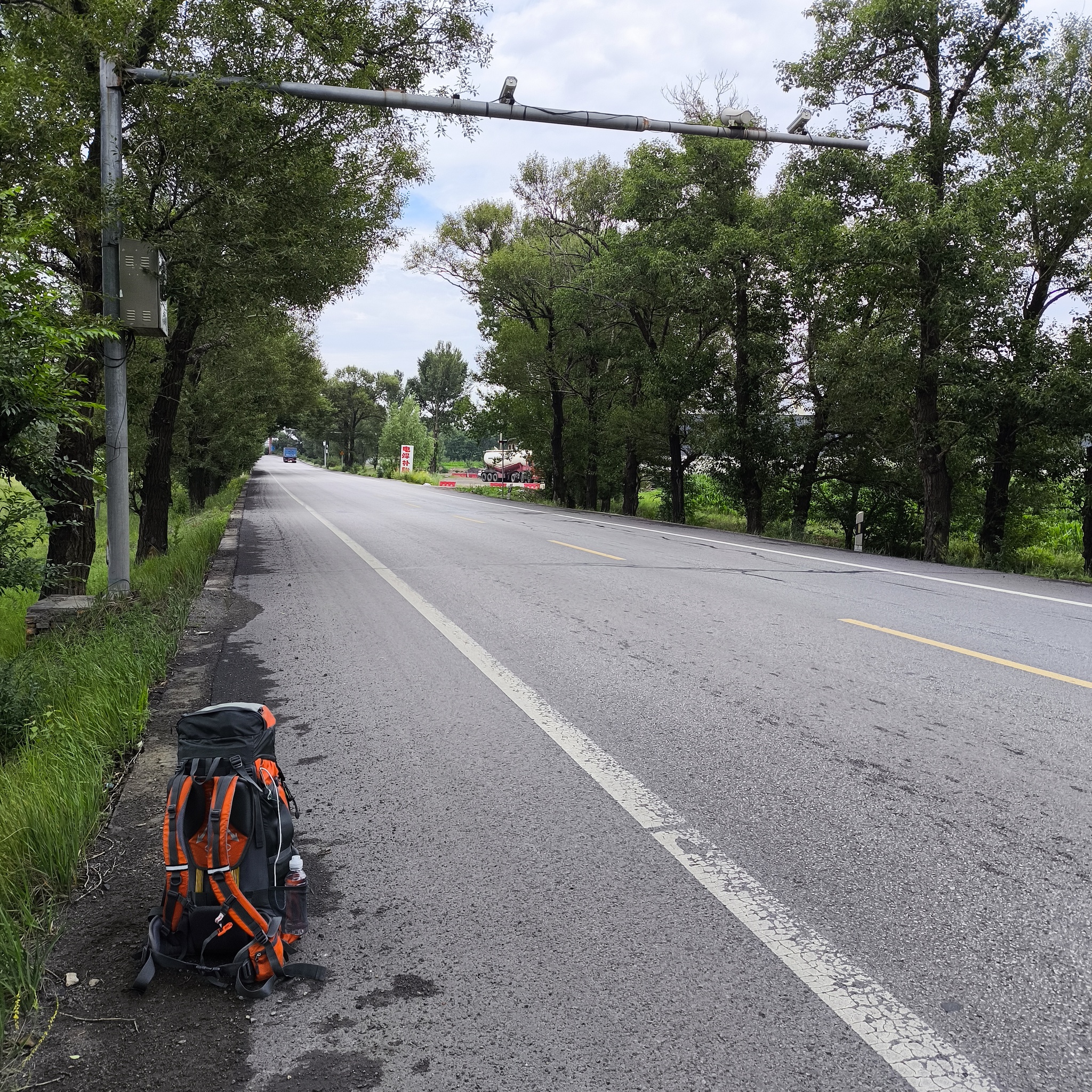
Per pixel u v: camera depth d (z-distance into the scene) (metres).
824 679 6.50
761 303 24.23
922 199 17.03
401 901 3.37
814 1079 2.40
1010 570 16.28
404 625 8.49
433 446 93.81
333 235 12.72
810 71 18.78
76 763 4.48
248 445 44.00
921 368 19.09
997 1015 2.67
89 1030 2.62
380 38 12.69
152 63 10.63
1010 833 3.93
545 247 35.59
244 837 2.84
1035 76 18.59
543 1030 2.62
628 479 35.59
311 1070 2.46
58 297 5.62
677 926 3.18
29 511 6.68
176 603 9.05
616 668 6.81
